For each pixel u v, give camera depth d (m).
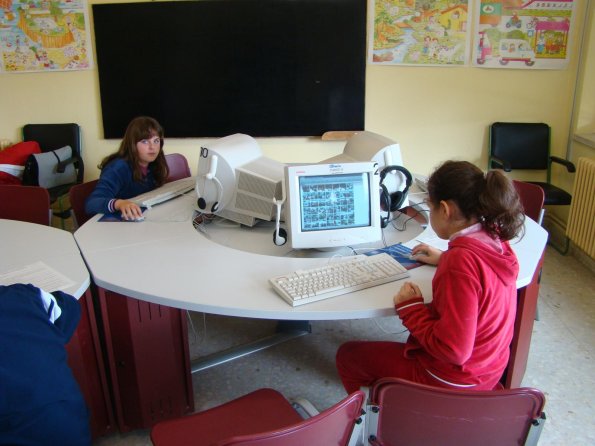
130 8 3.86
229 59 3.95
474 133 4.10
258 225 2.35
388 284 1.64
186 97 4.04
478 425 1.22
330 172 1.89
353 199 1.93
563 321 2.82
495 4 3.78
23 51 3.98
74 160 3.88
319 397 2.24
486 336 1.36
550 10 3.78
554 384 2.30
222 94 4.02
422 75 3.96
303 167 1.87
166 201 2.55
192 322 2.84
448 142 4.13
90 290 1.75
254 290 1.61
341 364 1.77
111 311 1.81
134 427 2.00
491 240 1.36
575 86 3.93
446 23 3.83
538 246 1.94
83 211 2.69
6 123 4.16
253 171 2.19
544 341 2.63
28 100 4.10
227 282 1.66
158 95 4.04
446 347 1.30
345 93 4.00
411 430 1.28
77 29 3.93
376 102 4.04
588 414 2.12
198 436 1.42
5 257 1.88
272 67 3.96
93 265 1.80
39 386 1.22
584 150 3.84
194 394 2.26
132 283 1.66
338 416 1.13
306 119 4.07
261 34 3.89
